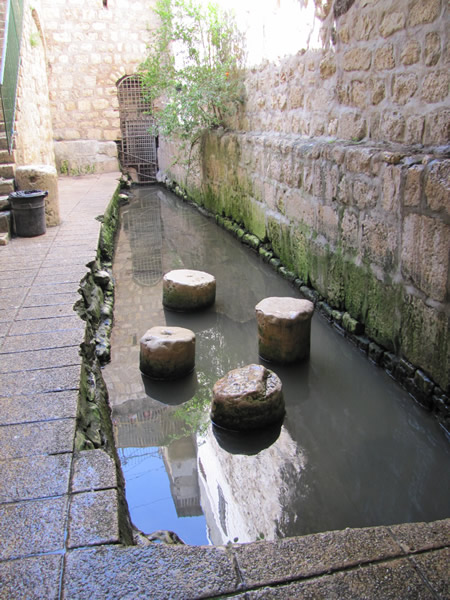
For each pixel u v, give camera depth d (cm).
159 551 173
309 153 531
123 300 607
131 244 867
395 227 380
